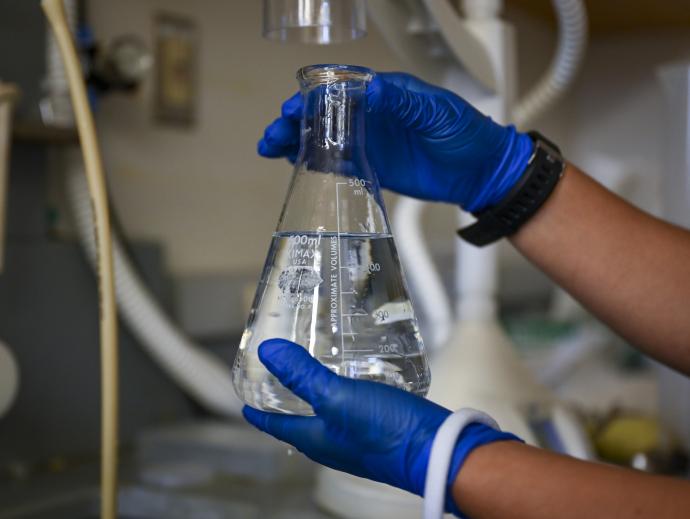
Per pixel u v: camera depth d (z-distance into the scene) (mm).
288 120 685
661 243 716
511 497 474
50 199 1211
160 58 1375
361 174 552
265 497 1060
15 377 874
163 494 1074
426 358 555
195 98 1448
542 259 750
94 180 688
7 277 1108
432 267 1289
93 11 1256
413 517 901
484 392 950
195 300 1391
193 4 1438
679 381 1179
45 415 1162
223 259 1519
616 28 2533
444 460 481
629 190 2213
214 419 1382
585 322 1914
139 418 1290
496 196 744
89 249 1188
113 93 1283
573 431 990
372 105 637
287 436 538
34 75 1135
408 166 761
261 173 1608
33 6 1132
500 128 740
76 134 1098
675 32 2494
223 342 1493
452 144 705
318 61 1729
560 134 2639
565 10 1067
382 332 521
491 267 1023
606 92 2646
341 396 486
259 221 1607
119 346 1257
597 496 461
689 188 1143
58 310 1174
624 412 1375
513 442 510
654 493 456
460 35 855
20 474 1132
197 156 1457
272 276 540
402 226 1295
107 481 710
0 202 914
